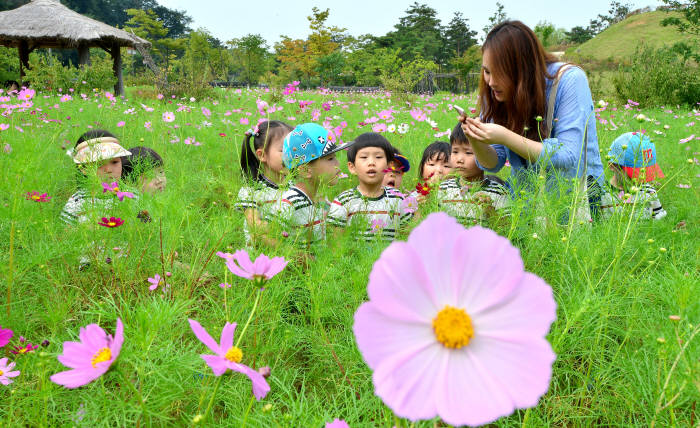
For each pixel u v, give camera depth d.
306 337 1.70
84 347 0.88
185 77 14.42
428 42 66.50
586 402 1.45
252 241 2.02
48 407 1.28
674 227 2.49
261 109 3.23
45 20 17.28
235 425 1.20
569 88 2.56
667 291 1.54
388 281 0.54
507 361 0.53
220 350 0.92
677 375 1.16
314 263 1.80
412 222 2.14
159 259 2.11
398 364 0.52
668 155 4.95
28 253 1.87
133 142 4.89
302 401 1.27
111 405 1.13
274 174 3.19
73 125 5.43
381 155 2.83
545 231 1.96
